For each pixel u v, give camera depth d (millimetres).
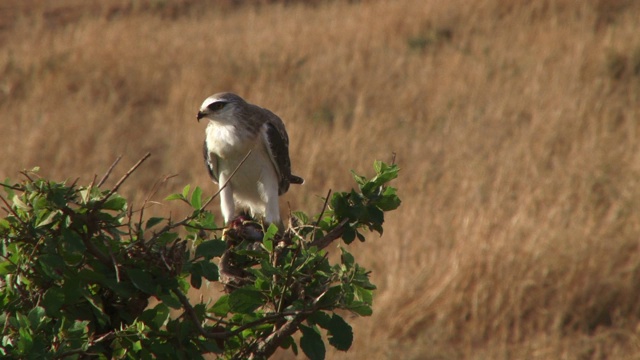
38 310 3396
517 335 11398
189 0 30625
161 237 3738
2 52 23828
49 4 30062
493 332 11602
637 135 17328
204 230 4281
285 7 29672
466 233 13047
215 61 22875
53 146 17875
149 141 18797
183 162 17578
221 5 30062
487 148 17141
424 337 11438
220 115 7344
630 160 15867
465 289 11938
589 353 11156
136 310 3754
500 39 23391
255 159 7465
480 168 15922
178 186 16578
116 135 18953
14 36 26234
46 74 21984
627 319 11641
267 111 7793
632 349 11039
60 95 21141
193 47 24109
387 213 14609
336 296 3883
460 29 24484
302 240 4117
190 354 3732
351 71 21828
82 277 3555
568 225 13625
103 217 3584
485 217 13445
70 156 17625
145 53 23828
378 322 11703
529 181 15250
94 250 3551
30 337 3314
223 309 4000
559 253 12328
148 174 17188
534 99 19219
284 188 7930
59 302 3559
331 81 21109
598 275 12125
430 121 18875
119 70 22484
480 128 18250
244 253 4352
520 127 18234
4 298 3600
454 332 11547
